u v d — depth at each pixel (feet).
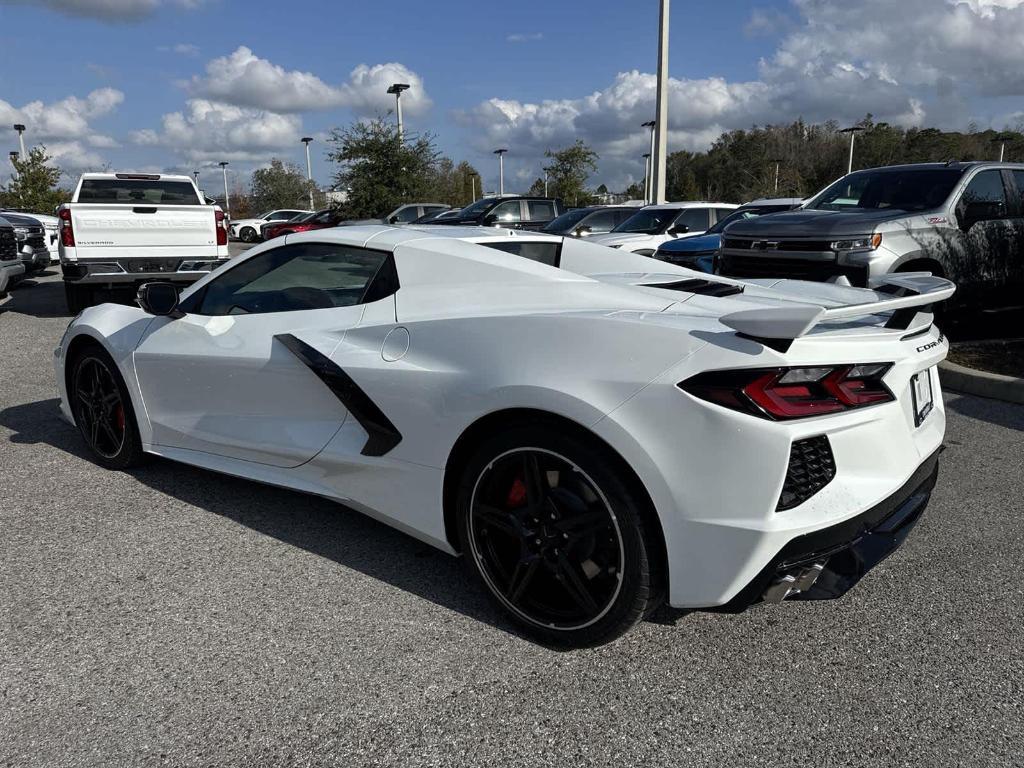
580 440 7.36
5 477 12.86
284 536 10.64
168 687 7.38
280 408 10.31
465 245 9.78
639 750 6.54
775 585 6.88
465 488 8.28
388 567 9.77
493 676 7.55
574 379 7.36
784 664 7.74
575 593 7.69
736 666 7.70
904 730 6.77
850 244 21.50
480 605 8.86
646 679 7.50
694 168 216.33
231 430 10.99
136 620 8.54
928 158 180.24
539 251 11.82
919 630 8.35
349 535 10.68
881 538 7.33
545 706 7.11
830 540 6.92
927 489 8.41
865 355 7.29
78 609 8.75
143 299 11.35
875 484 7.29
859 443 7.16
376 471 9.24
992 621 8.52
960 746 6.57
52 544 10.37
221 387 10.97
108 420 13.07
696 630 8.34
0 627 8.39
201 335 11.30
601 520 7.39
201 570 9.67
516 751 6.54
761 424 6.65
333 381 9.48
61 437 15.10
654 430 6.95
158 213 29.86
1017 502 11.80
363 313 9.68
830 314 6.59
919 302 7.61
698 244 32.99
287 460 10.32
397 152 91.97
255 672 7.61
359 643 8.11
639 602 7.33
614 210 46.29
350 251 10.22
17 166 109.40
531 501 7.82
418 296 9.36
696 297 9.11
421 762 6.42
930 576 9.54
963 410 16.87
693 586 7.02
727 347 6.88
